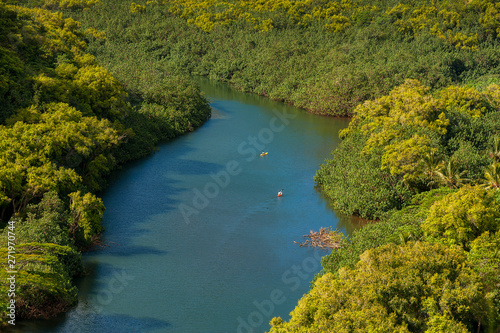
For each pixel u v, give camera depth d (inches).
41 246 2100.1
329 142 4522.6
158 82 5132.9
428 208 2502.5
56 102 3385.8
